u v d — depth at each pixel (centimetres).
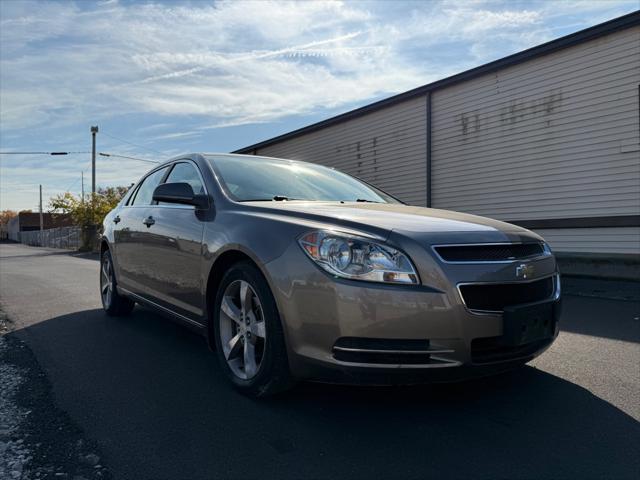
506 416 285
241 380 313
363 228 277
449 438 259
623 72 825
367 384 262
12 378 356
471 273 263
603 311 580
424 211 345
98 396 321
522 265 281
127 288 503
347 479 222
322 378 272
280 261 281
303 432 267
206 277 343
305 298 268
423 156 1158
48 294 776
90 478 224
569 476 222
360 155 1326
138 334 484
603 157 853
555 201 921
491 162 1021
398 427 272
